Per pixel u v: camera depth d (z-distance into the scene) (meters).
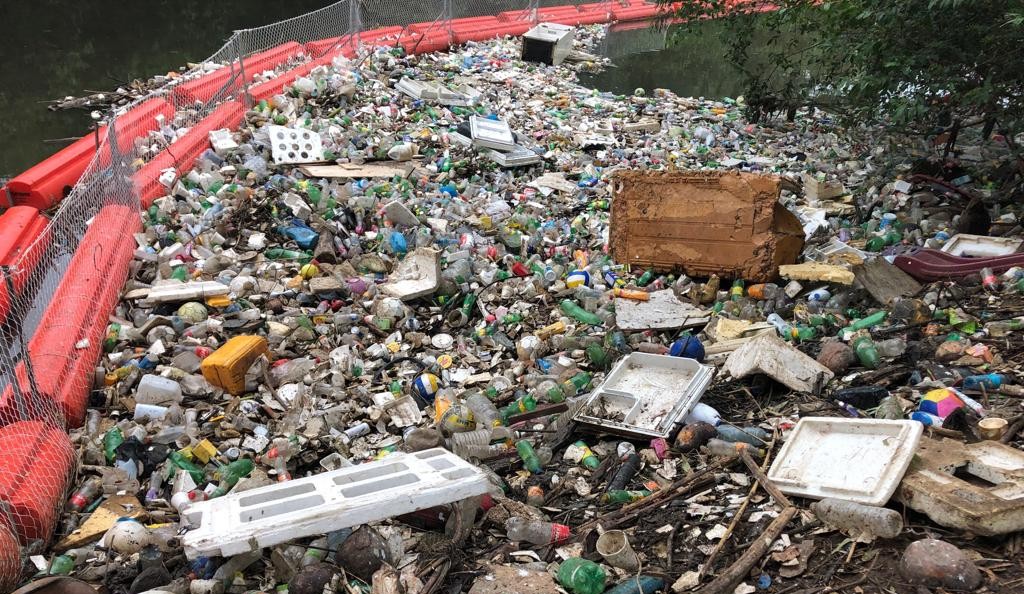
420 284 9.10
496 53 21.50
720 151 14.84
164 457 6.48
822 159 14.34
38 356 6.99
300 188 11.27
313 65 16.39
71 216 8.57
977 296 8.04
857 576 4.42
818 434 5.66
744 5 15.23
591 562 4.72
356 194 11.34
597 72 22.19
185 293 8.45
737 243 9.10
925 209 11.02
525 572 4.84
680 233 9.40
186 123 12.80
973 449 5.10
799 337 7.79
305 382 7.48
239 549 4.61
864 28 11.27
